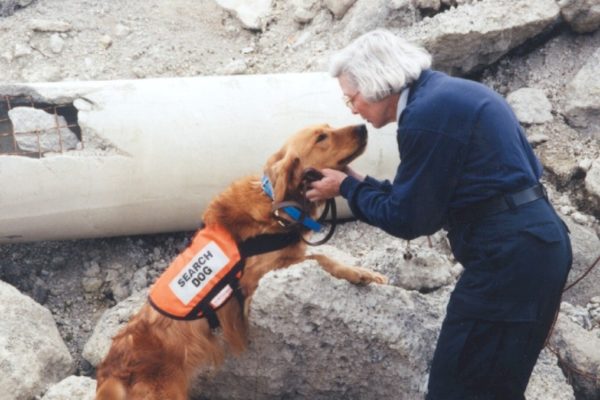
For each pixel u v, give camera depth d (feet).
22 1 25.80
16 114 19.27
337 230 20.65
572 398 15.52
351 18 23.81
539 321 12.94
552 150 21.16
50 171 18.80
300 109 19.69
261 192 14.49
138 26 25.34
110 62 24.38
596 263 18.62
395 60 12.57
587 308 18.44
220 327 15.01
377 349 15.16
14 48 24.52
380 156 19.71
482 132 12.21
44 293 20.24
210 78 20.07
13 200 18.88
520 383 13.42
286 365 15.49
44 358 16.85
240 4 25.59
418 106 12.27
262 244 14.48
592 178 20.03
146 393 14.14
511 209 12.41
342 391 15.94
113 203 19.34
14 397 15.96
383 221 12.91
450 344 13.24
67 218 19.36
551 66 22.79
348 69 12.82
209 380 16.10
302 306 14.51
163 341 14.46
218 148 19.29
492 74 23.00
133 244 20.85
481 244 12.62
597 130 21.50
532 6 21.90
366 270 15.40
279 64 24.11
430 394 13.82
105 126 19.03
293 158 13.97
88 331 19.66
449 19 21.80
